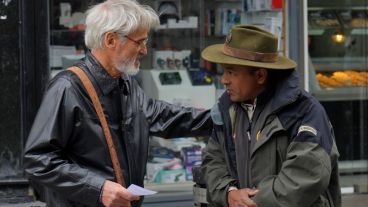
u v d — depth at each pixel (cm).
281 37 708
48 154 335
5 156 623
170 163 700
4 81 621
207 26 712
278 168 353
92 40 341
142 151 362
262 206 346
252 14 713
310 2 733
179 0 706
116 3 339
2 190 622
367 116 763
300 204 340
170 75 705
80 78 343
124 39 336
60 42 657
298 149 343
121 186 333
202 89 709
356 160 766
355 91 758
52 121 335
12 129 625
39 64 628
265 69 355
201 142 703
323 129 349
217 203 371
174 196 695
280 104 348
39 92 629
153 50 700
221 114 374
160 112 391
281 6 706
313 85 745
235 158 368
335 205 369
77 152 344
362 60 756
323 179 339
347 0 744
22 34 622
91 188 331
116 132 349
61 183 334
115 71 346
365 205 738
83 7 664
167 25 703
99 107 343
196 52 711
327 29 741
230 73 359
